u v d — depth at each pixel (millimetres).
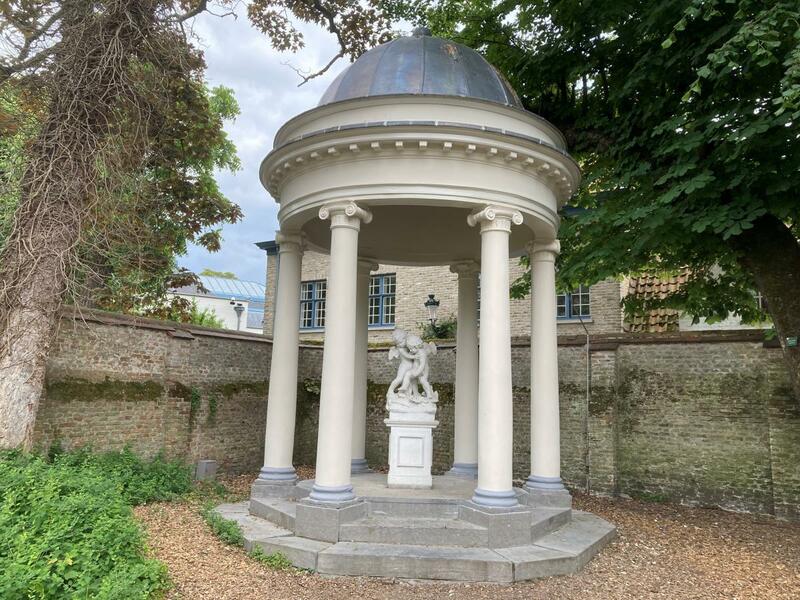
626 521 11344
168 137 15266
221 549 7969
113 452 12109
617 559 8469
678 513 12656
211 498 11578
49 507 6605
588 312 20578
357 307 12852
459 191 8703
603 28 11773
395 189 8664
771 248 10320
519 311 21469
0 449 9430
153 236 15609
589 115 12570
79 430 11922
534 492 10086
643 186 10914
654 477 14234
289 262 10789
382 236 12539
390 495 9094
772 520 12320
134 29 11523
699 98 10289
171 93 14375
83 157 10648
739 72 9500
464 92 9461
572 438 15156
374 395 18094
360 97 9086
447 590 6891
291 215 9805
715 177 9320
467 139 8562
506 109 9250
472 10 14414
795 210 9516
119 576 5562
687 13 8477
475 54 10523
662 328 18719
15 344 9859
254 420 16312
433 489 9875
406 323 23875
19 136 11938
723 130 9281
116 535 6332
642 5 10945
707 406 13852
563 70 12961
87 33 11203
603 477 14453
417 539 7941
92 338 12422
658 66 10555
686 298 14047
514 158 8930
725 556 9039
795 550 9586
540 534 8781
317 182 9148
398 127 8469
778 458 12594
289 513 8680
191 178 17812
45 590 5090
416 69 9695
